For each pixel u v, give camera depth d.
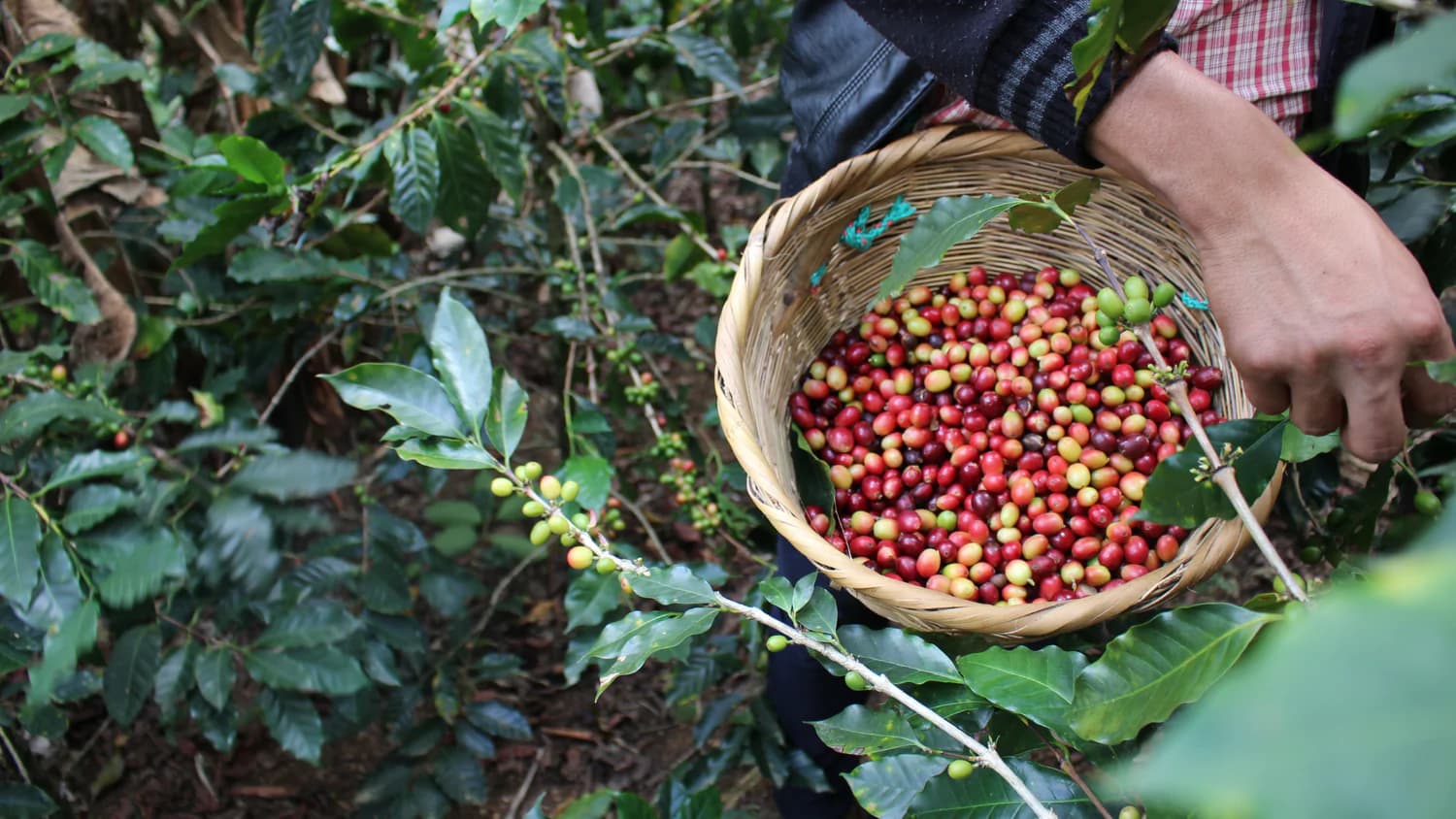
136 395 2.25
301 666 1.71
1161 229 1.66
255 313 2.36
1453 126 1.30
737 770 2.22
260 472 1.08
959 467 1.75
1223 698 0.28
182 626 1.78
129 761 2.23
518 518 2.52
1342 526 1.55
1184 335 1.73
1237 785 0.26
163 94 2.57
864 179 1.57
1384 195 1.54
